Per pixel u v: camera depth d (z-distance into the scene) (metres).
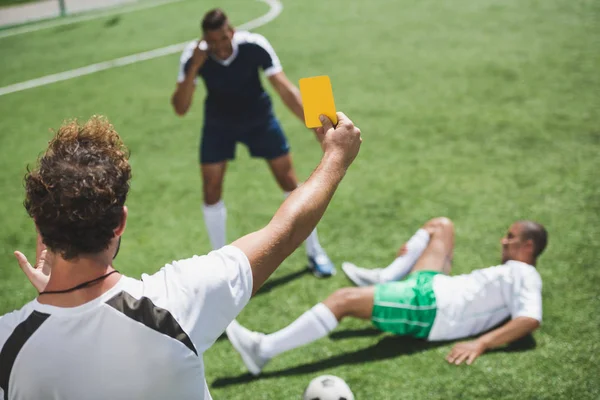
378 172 5.07
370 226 4.28
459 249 3.93
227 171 5.27
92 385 1.05
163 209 4.71
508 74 7.20
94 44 9.79
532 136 5.55
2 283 3.90
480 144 5.46
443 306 3.01
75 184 1.07
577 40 8.26
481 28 9.17
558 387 2.74
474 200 4.53
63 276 1.10
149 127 6.34
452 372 2.87
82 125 1.19
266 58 3.64
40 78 8.22
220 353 3.14
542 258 3.75
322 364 3.01
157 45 9.50
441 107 6.38
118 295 1.09
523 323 2.92
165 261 4.04
